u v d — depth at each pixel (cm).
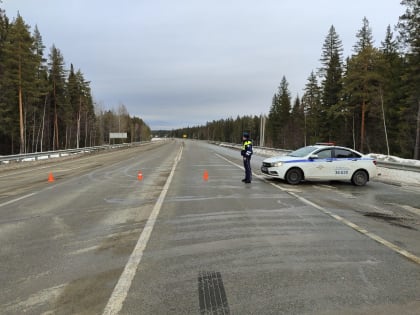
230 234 558
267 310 312
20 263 429
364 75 3581
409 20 2712
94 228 592
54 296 339
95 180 1291
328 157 1179
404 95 3488
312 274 395
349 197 923
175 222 635
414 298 337
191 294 343
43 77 4716
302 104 6962
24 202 834
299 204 817
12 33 3459
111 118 10369
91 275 391
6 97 3731
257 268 412
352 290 354
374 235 558
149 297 337
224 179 1319
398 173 1481
